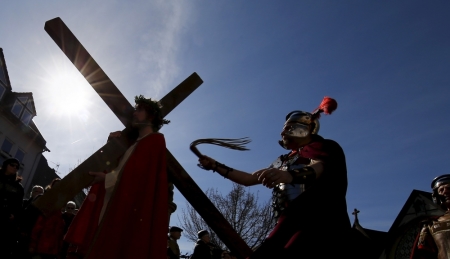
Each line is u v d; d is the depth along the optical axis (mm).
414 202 28125
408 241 27375
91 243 2238
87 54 3111
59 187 2570
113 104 3039
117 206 2355
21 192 5133
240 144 2668
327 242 1955
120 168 2660
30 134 23766
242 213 21484
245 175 2594
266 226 21156
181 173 2893
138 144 2674
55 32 3076
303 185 2199
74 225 2883
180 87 3332
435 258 3512
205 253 6637
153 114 2980
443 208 3754
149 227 2340
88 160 2725
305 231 1983
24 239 5074
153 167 2588
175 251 6660
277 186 2340
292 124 2438
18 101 23094
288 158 2467
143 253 2227
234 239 2848
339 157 2162
